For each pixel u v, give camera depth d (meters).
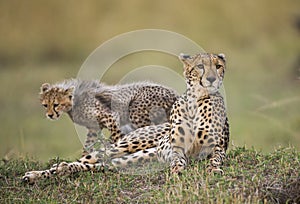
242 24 25.72
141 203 8.73
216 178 8.98
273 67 21.95
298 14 25.02
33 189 9.48
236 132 15.42
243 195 8.59
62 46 25.50
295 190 8.73
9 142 15.49
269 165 9.45
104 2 26.66
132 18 25.84
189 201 8.46
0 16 26.08
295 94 18.23
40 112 18.83
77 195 9.04
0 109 19.06
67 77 21.64
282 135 14.56
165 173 9.52
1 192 9.40
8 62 24.62
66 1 26.80
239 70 22.11
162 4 26.50
